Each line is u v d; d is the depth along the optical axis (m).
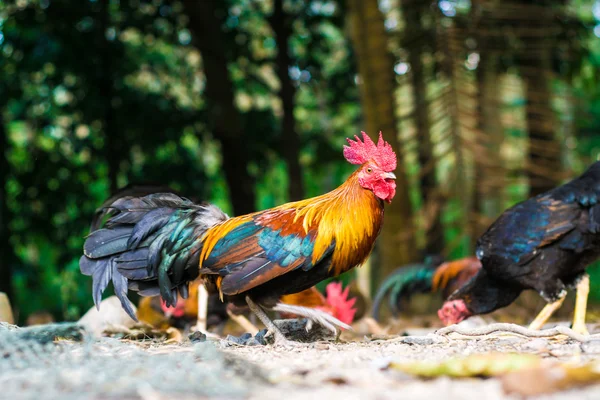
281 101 16.88
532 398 2.96
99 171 18.44
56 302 18.83
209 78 15.80
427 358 4.15
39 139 17.03
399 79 12.24
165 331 6.50
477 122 11.09
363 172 5.30
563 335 5.14
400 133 13.09
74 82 16.14
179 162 16.98
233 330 9.21
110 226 5.57
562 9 13.16
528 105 11.83
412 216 12.52
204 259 5.26
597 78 15.43
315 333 5.76
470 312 7.07
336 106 19.00
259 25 18.86
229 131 15.85
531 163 11.70
